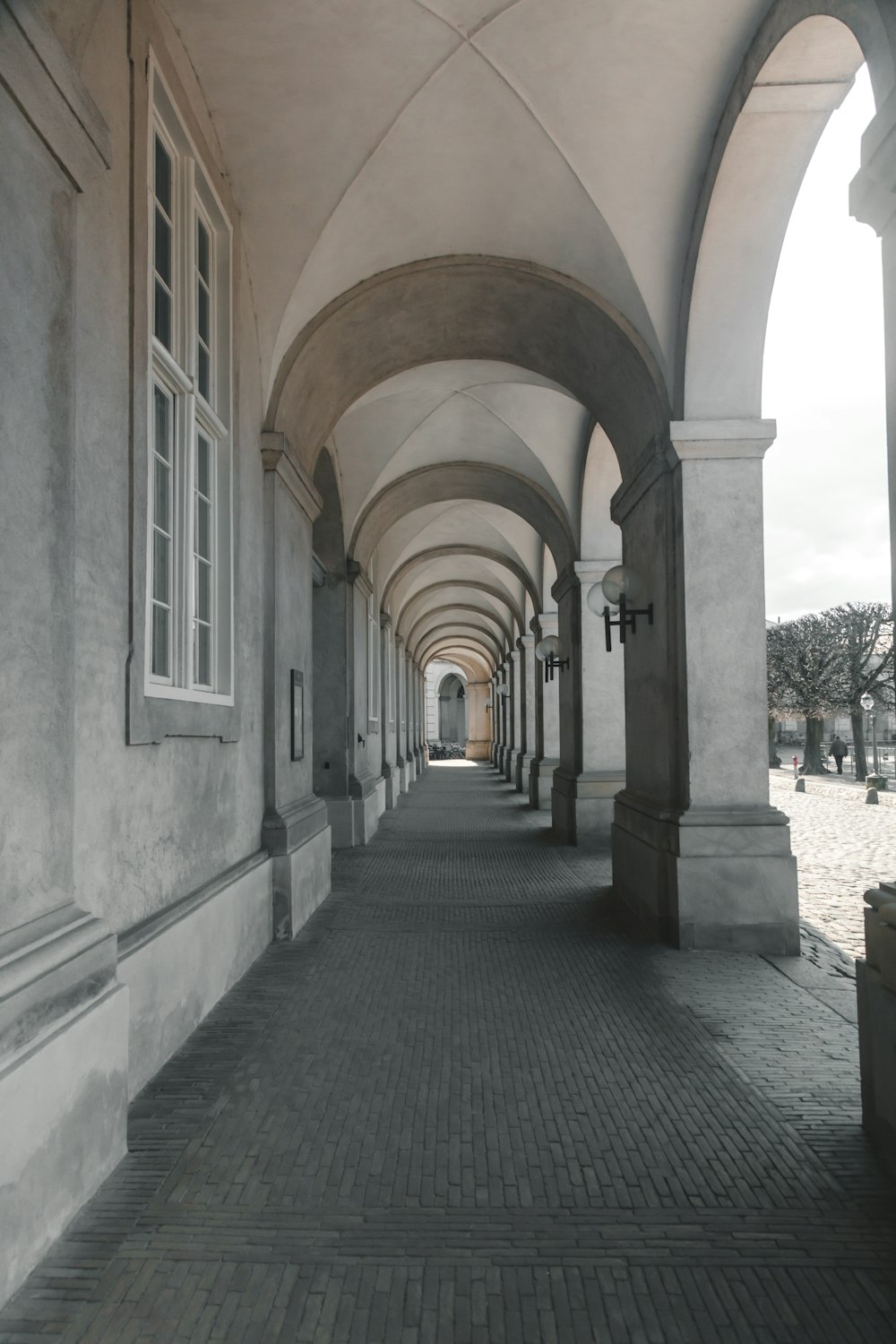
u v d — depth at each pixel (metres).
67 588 2.92
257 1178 3.03
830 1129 3.41
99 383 3.50
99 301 3.51
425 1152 3.23
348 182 6.23
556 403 11.22
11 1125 2.38
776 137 5.52
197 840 4.91
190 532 4.88
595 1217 2.80
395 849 11.68
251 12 4.94
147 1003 3.90
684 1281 2.47
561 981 5.50
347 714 12.11
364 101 5.73
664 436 6.71
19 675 2.60
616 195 6.31
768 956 6.14
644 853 7.10
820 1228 2.73
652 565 7.29
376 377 8.88
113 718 3.64
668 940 6.49
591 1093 3.77
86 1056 2.86
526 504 13.39
